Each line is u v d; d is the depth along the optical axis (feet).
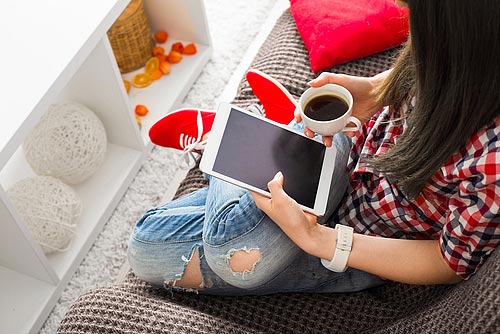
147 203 5.77
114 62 5.11
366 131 3.74
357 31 4.43
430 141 2.74
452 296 2.91
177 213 3.81
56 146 5.15
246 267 3.37
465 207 2.79
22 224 4.50
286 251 3.38
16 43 4.49
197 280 3.69
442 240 2.97
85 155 5.29
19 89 4.26
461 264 2.93
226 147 3.35
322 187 3.37
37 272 5.06
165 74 6.38
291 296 3.64
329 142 3.47
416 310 3.42
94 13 4.64
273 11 6.88
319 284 3.61
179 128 4.49
